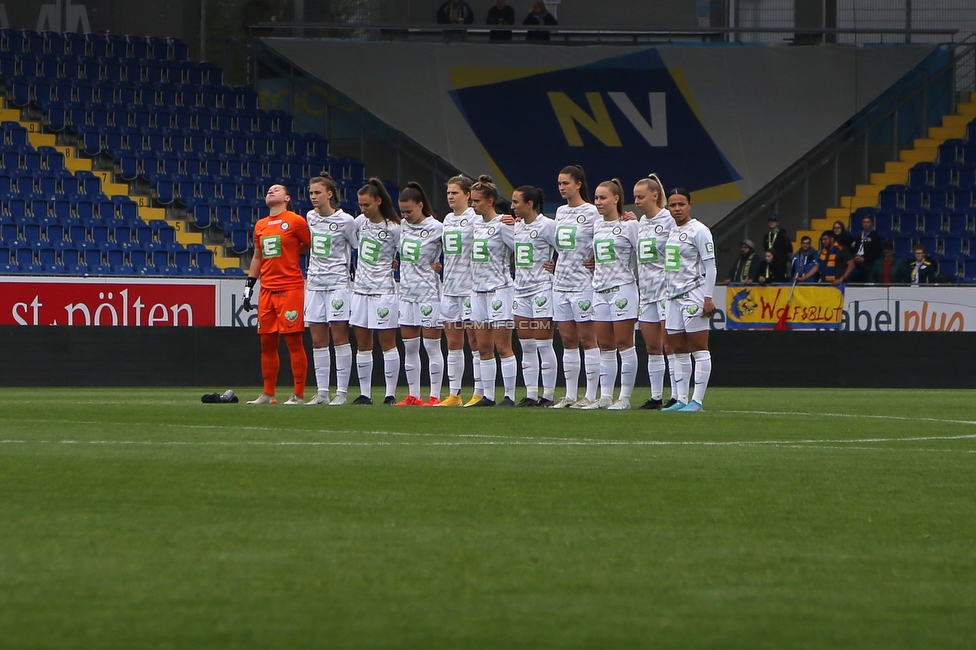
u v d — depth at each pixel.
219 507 10.50
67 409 22.50
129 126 51.47
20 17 55.84
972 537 9.63
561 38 58.44
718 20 58.38
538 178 54.22
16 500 10.73
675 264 23.75
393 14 57.78
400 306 25.92
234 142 53.00
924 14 58.38
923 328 41.66
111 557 8.40
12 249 43.38
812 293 41.38
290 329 25.45
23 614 6.87
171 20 56.72
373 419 20.30
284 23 56.28
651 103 56.41
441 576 7.96
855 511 10.82
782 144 55.34
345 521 9.92
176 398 27.94
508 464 13.69
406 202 25.52
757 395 33.12
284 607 7.09
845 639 6.60
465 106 55.78
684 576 8.09
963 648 6.46
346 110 55.88
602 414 22.23
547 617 6.97
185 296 39.31
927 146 56.44
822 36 58.22
